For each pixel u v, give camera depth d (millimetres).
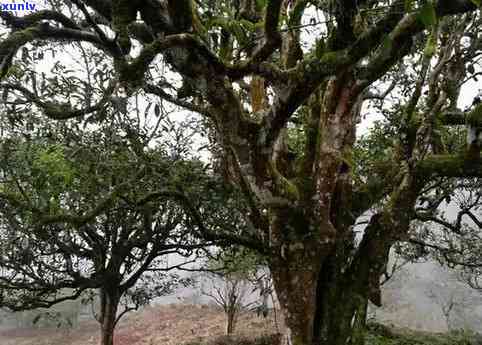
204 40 3074
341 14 2873
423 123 4316
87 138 5117
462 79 4699
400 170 4879
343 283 4766
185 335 13531
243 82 6039
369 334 8719
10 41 2617
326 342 4508
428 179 4406
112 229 7262
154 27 2871
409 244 8898
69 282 7516
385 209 4645
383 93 6844
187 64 2947
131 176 5098
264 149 3488
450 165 4172
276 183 3746
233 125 3326
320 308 4695
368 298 4707
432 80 4340
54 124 5031
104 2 2900
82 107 4527
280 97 3176
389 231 4582
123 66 2318
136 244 7406
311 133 4539
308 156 4504
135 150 5305
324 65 2938
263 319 13422
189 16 2846
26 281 7309
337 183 4789
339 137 4094
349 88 3928
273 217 4336
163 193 4824
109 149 5133
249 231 5812
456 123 4863
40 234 6074
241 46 3357
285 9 4289
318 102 4656
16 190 4777
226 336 10172
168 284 9453
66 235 7027
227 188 5648
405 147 4766
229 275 10797
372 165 6012
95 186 5016
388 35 2764
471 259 8789
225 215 6352
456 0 2508
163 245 7340
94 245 7520
